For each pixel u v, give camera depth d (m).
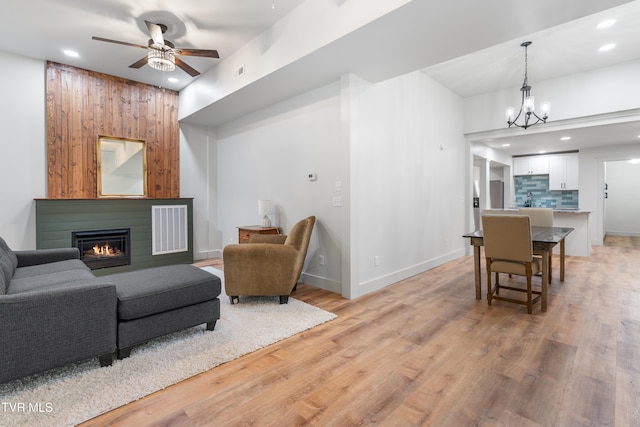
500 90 5.64
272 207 4.67
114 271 4.66
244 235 4.57
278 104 4.48
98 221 4.52
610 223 9.03
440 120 5.31
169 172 5.39
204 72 4.69
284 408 1.70
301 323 2.77
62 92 4.34
